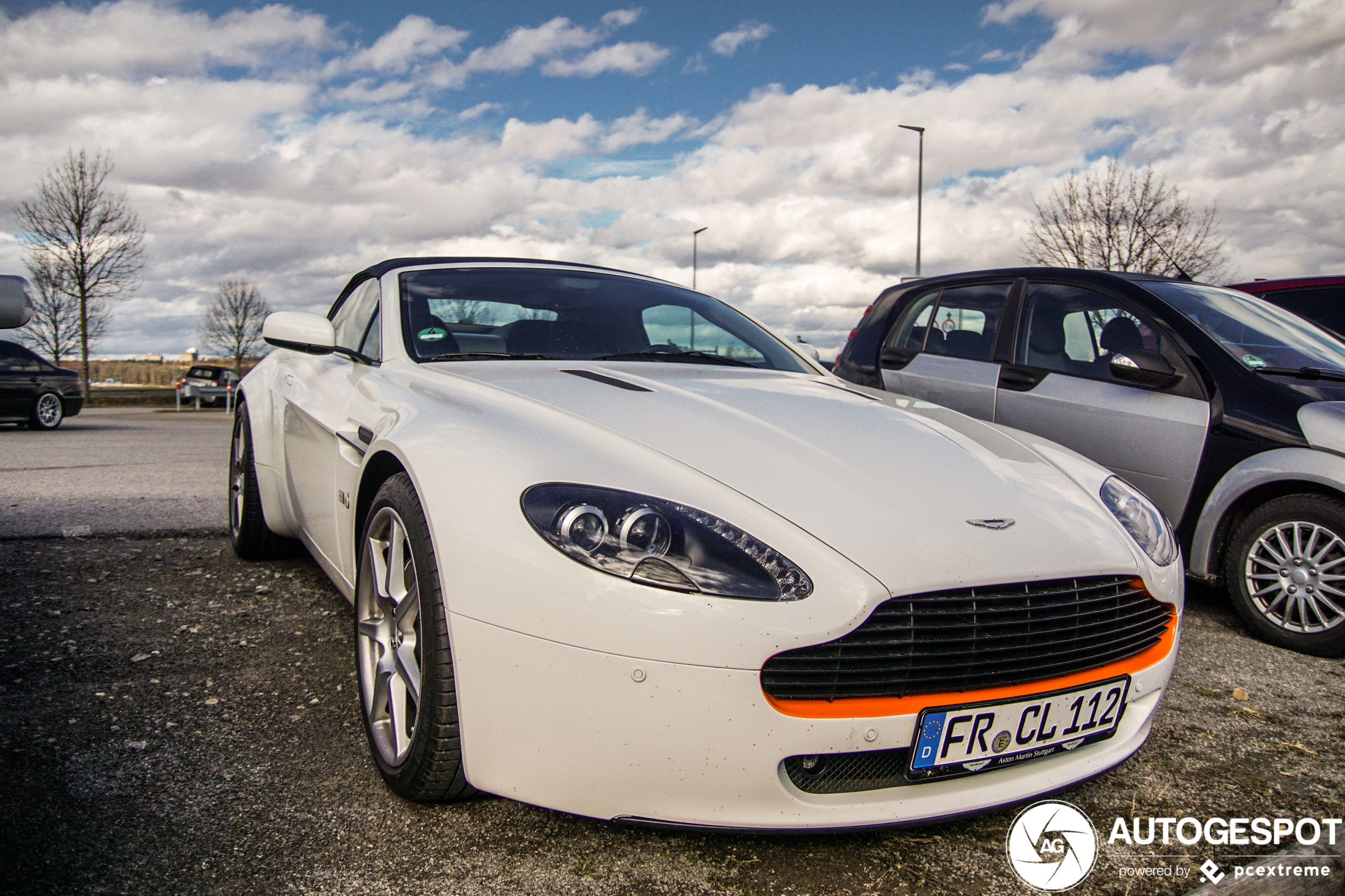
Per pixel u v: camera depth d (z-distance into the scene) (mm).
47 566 3494
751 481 1678
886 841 1748
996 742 1642
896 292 4789
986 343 4184
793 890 1569
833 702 1515
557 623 1495
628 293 3072
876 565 1543
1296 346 3631
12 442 9867
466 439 1796
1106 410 3617
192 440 11258
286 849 1622
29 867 1519
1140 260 17609
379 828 1708
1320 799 1994
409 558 1887
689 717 1456
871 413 2248
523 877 1568
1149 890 1621
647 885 1562
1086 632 1740
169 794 1798
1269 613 3189
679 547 1515
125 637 2719
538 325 2729
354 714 2227
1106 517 1952
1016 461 2107
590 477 1617
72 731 2059
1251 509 3316
